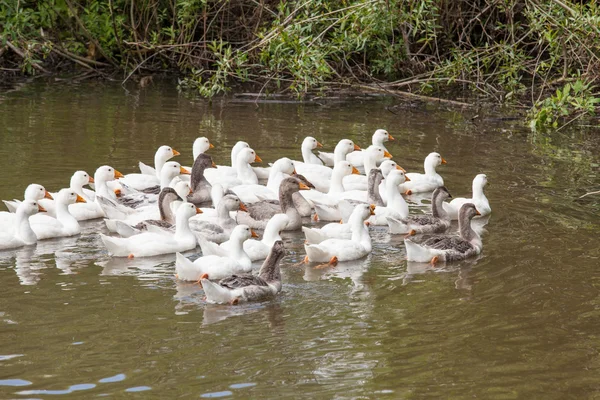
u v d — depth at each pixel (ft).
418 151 78.84
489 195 64.69
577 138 86.43
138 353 35.91
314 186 67.92
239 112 96.02
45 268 47.09
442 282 46.09
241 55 101.91
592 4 89.15
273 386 33.37
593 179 69.51
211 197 64.64
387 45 112.16
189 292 43.75
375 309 41.86
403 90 113.09
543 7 96.53
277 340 37.65
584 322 40.32
